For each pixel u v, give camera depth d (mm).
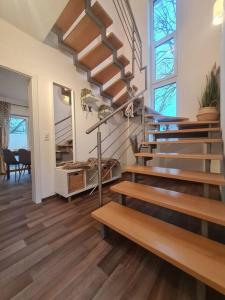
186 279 1002
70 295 909
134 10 3951
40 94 2275
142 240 1023
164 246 964
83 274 1047
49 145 2414
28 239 1425
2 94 4867
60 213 1917
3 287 964
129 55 3973
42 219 1776
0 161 4641
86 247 1310
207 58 3000
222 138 1951
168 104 3699
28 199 2404
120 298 885
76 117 2826
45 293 923
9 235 1486
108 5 3557
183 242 1000
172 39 3609
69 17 2061
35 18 1872
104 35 2191
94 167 2615
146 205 2074
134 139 3090
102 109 3236
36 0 1641
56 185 2441
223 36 1896
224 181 1163
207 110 2342
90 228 1591
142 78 3902
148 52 3893
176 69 3469
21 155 4004
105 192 2615
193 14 3154
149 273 1049
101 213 1394
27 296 907
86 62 2676
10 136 5363
